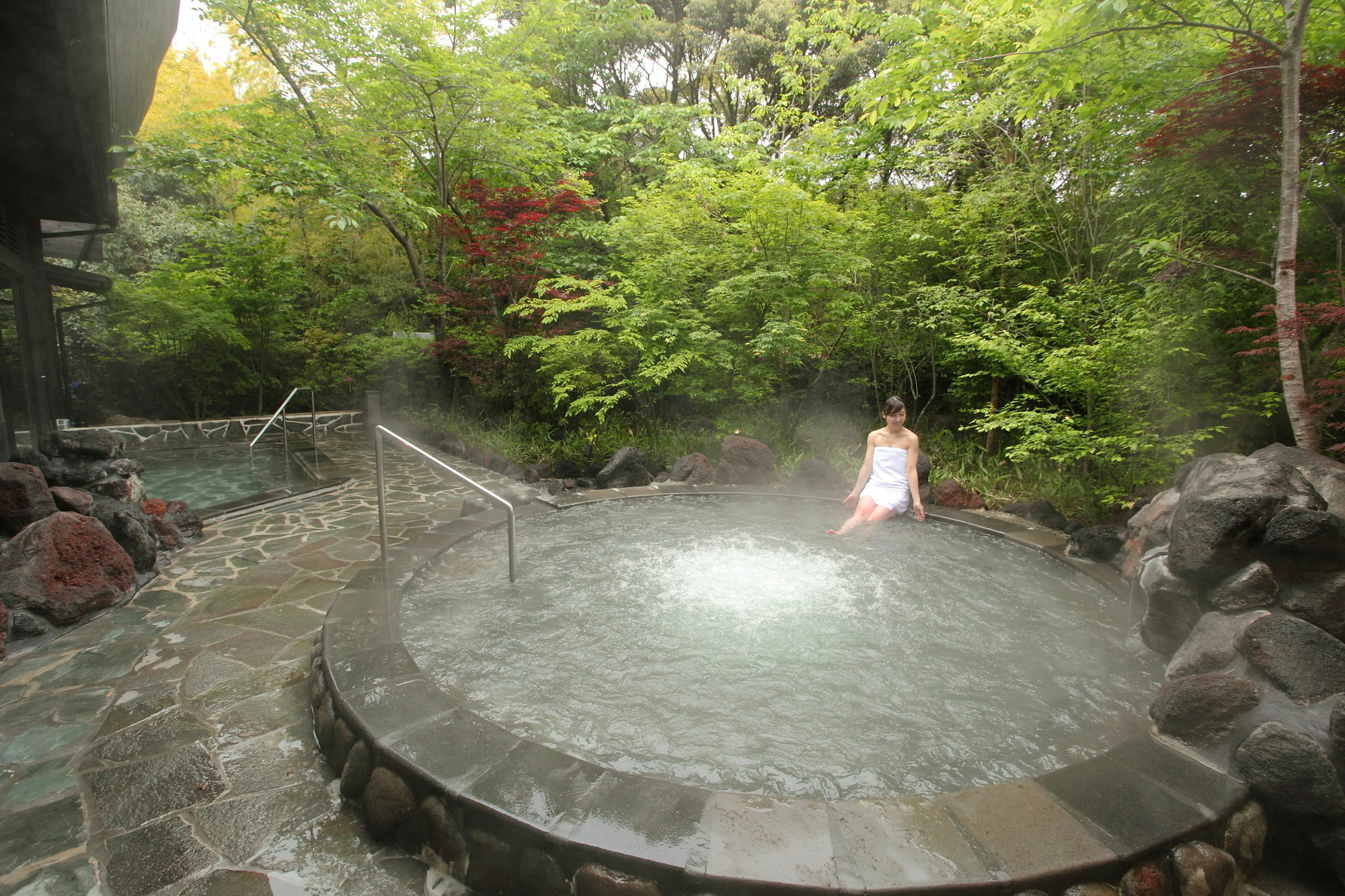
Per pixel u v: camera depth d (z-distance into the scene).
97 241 10.51
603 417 8.35
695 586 3.80
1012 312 5.73
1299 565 2.26
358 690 2.43
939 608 3.48
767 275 6.72
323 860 1.91
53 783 2.23
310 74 9.19
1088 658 2.92
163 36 6.10
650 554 4.38
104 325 11.73
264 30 8.92
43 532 3.64
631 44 14.02
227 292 12.27
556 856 1.68
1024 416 5.37
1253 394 4.72
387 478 7.99
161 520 4.97
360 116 9.37
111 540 3.98
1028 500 5.69
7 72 4.29
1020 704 2.55
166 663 3.13
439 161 10.34
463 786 1.86
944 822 1.72
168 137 8.05
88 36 3.92
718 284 7.25
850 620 3.34
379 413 12.69
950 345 7.04
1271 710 1.95
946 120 6.27
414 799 1.95
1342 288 3.64
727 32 14.01
